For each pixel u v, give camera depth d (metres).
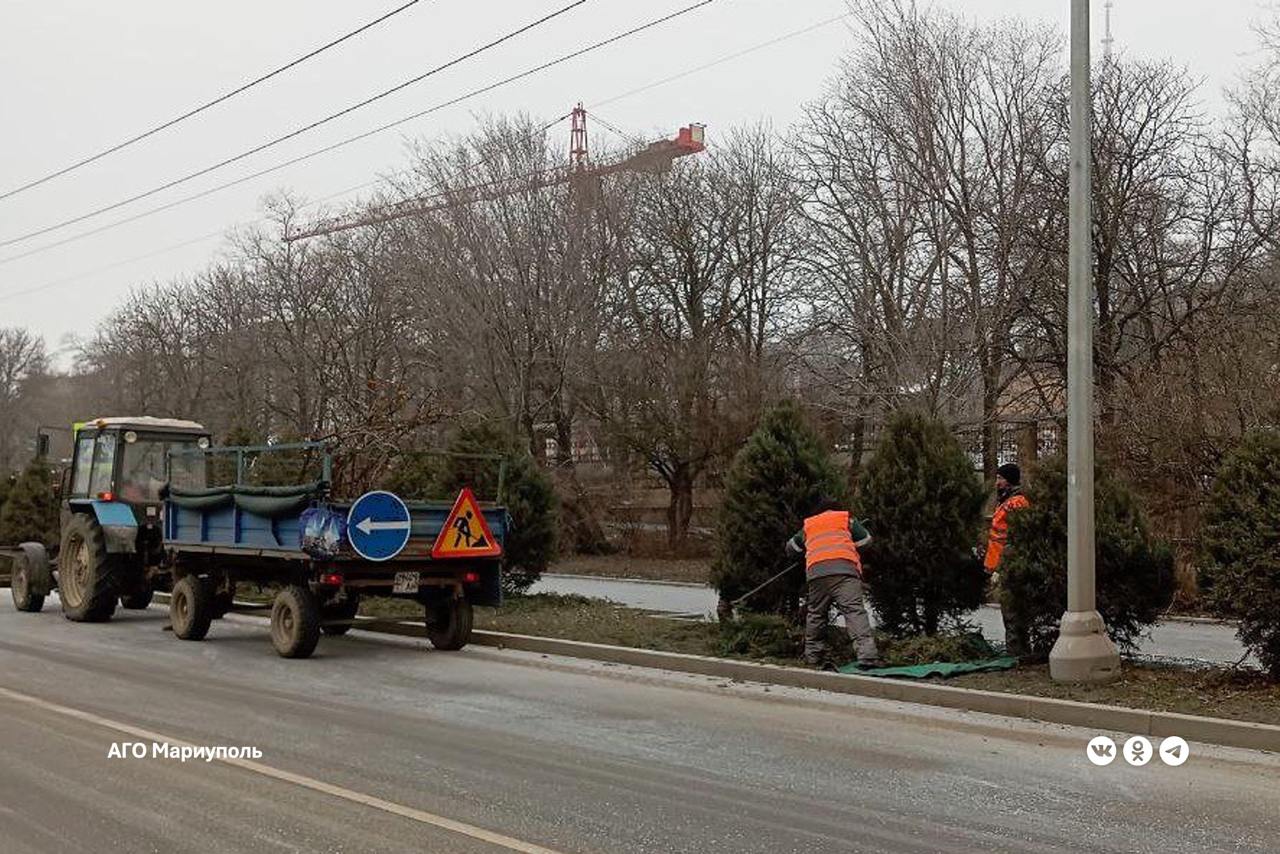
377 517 12.56
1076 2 10.26
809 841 5.97
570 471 30.42
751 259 34.47
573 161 32.59
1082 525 9.95
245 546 13.31
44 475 25.12
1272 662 9.71
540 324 30.48
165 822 6.25
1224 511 9.80
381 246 39.50
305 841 5.90
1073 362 10.07
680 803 6.69
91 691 10.42
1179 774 7.50
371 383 20.41
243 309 47.88
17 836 6.00
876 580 12.11
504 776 7.30
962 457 12.23
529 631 14.04
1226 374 17.55
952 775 7.45
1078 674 9.77
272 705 9.80
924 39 27.53
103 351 60.59
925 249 27.20
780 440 13.11
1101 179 24.92
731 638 12.22
